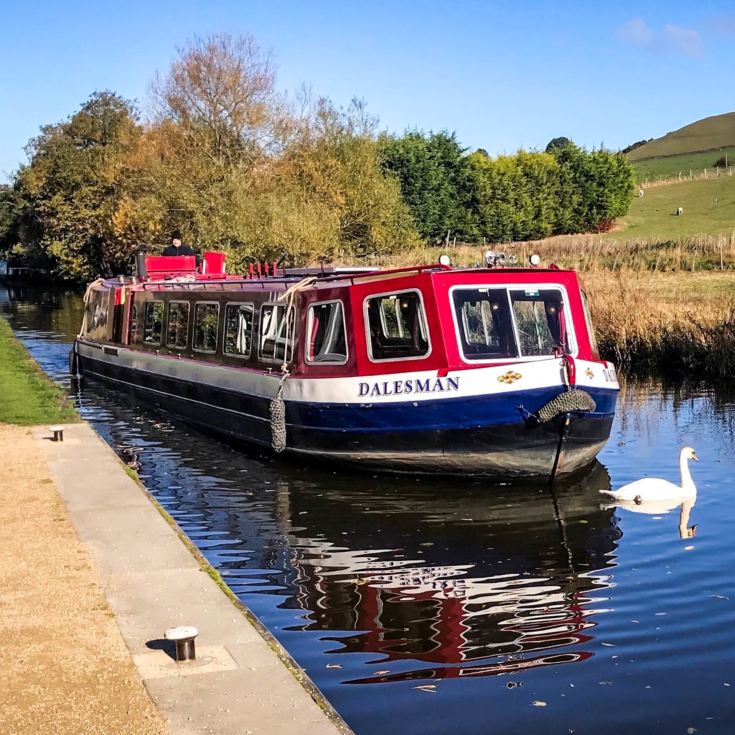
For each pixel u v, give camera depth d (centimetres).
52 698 571
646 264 4062
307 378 1457
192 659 625
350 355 1413
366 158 5016
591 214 6981
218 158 4781
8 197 9012
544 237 6862
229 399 1705
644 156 13275
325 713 557
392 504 1288
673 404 2070
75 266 6975
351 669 760
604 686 723
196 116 4869
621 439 1705
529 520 1208
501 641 818
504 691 715
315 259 4200
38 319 4641
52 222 6925
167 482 1438
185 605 726
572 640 818
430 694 711
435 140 6519
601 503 1280
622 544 1101
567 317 1420
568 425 1298
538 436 1307
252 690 582
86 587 766
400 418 1348
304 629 852
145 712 554
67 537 906
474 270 1357
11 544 884
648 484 1291
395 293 1369
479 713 678
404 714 677
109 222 5712
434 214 6375
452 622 865
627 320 2683
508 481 1363
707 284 3372
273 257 4125
